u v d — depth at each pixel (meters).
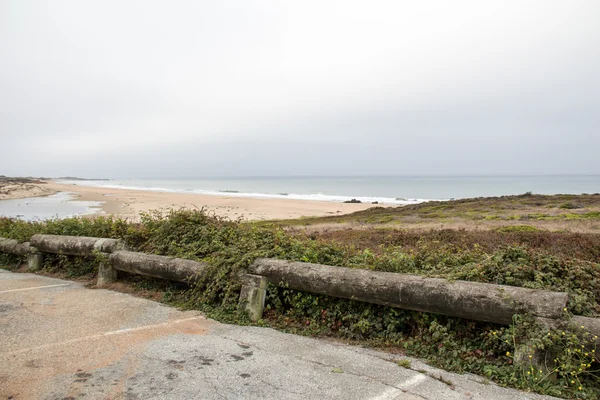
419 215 28.73
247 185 148.38
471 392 3.29
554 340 3.44
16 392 3.21
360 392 3.27
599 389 3.33
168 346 4.21
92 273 7.58
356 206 48.09
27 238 8.99
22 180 121.38
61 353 4.00
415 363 3.88
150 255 6.60
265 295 5.23
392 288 4.33
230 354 4.03
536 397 3.22
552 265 4.75
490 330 3.89
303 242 6.09
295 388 3.32
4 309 5.53
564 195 35.03
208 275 5.68
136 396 3.16
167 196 61.16
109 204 44.41
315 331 4.71
